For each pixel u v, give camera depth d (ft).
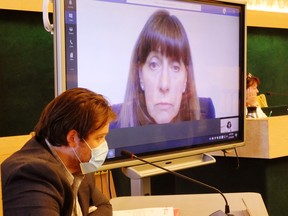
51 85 9.53
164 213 5.77
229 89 9.02
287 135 9.05
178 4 8.00
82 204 5.19
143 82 7.52
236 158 9.25
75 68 6.56
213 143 8.73
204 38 8.50
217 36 8.74
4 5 8.07
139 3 7.38
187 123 8.26
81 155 4.58
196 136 8.42
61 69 6.35
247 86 9.71
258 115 9.50
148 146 7.63
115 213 5.76
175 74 8.00
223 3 8.80
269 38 12.96
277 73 13.25
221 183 9.50
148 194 7.69
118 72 7.14
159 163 7.79
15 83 9.03
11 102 9.00
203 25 8.46
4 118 8.93
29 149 4.54
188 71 8.23
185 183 9.88
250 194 6.84
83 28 6.64
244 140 9.07
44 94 9.44
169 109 7.94
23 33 9.04
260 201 6.46
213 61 8.69
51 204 4.10
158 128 7.79
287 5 12.78
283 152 8.99
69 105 4.46
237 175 9.34
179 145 8.14
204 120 8.55
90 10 6.73
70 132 4.43
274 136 8.84
